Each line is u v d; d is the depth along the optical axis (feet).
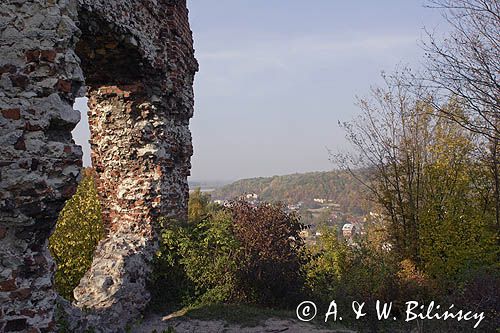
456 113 46.39
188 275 26.94
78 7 19.02
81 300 21.74
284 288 28.63
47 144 14.40
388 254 45.73
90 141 28.86
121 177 28.25
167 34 28.60
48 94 14.43
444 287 36.91
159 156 27.89
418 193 56.34
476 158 54.54
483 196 56.29
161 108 28.25
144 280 25.35
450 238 49.44
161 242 27.45
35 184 14.08
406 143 58.44
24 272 14.17
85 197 54.54
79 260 50.42
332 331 23.44
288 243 30.78
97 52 24.48
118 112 28.12
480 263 46.52
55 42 14.56
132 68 26.35
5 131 13.97
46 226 14.92
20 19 14.34
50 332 14.49
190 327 22.59
